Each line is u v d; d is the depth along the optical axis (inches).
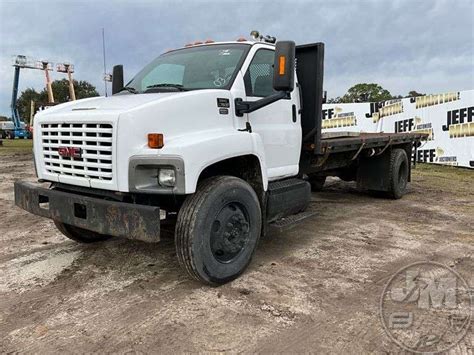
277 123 189.0
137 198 142.0
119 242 203.0
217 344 114.2
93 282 156.3
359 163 320.2
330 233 223.5
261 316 129.6
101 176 139.4
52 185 167.0
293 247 198.5
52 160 155.6
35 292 147.8
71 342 115.7
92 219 141.3
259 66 182.5
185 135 144.8
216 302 139.0
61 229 188.1
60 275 163.0
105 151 137.3
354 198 328.2
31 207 165.0
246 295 144.4
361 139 263.6
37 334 120.0
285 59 152.0
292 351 111.2
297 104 204.5
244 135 157.9
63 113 151.5
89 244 200.5
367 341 115.8
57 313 132.3
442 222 248.1
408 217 261.6
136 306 136.5
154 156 132.7
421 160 566.9
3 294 146.3
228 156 149.3
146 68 202.1
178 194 135.0
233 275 154.6
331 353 110.3
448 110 531.2
